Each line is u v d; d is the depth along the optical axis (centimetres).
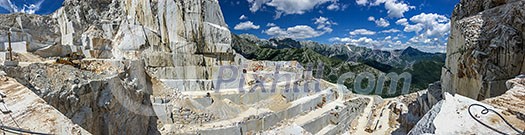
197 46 4000
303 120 3328
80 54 3200
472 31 2281
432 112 1032
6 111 1043
